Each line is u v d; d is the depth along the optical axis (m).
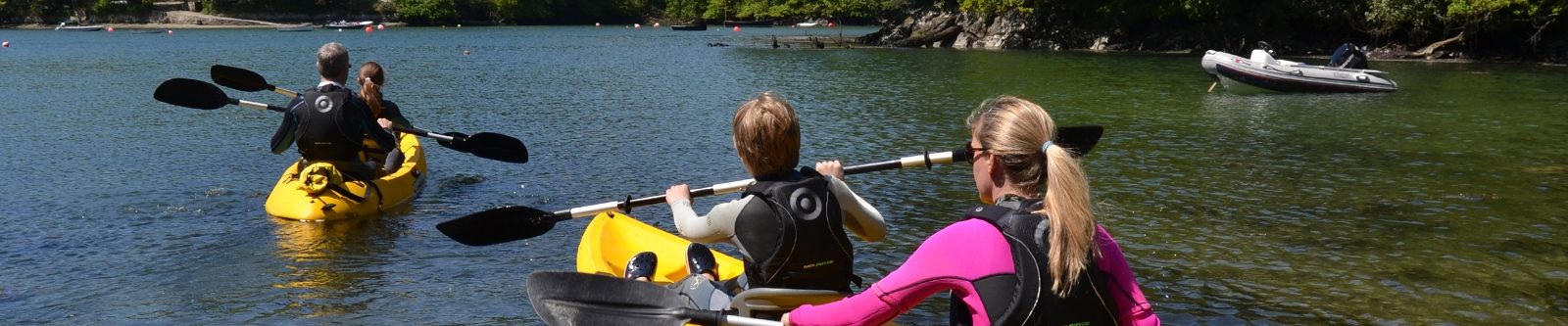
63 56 31.25
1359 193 8.28
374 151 8.24
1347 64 19.14
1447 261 6.13
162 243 6.59
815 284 3.58
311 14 69.00
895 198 8.00
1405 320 5.07
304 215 7.17
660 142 11.26
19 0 64.19
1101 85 20.56
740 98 16.95
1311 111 15.12
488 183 8.73
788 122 3.53
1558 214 7.43
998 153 2.61
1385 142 11.45
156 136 11.51
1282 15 35.31
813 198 3.55
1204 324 5.02
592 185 8.75
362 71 8.38
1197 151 10.72
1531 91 18.66
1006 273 2.49
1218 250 6.42
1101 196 8.16
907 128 12.82
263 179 8.84
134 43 41.12
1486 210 7.61
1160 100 17.23
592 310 3.27
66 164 9.60
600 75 22.80
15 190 8.31
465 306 5.27
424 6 69.25
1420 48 32.47
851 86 19.88
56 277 5.80
